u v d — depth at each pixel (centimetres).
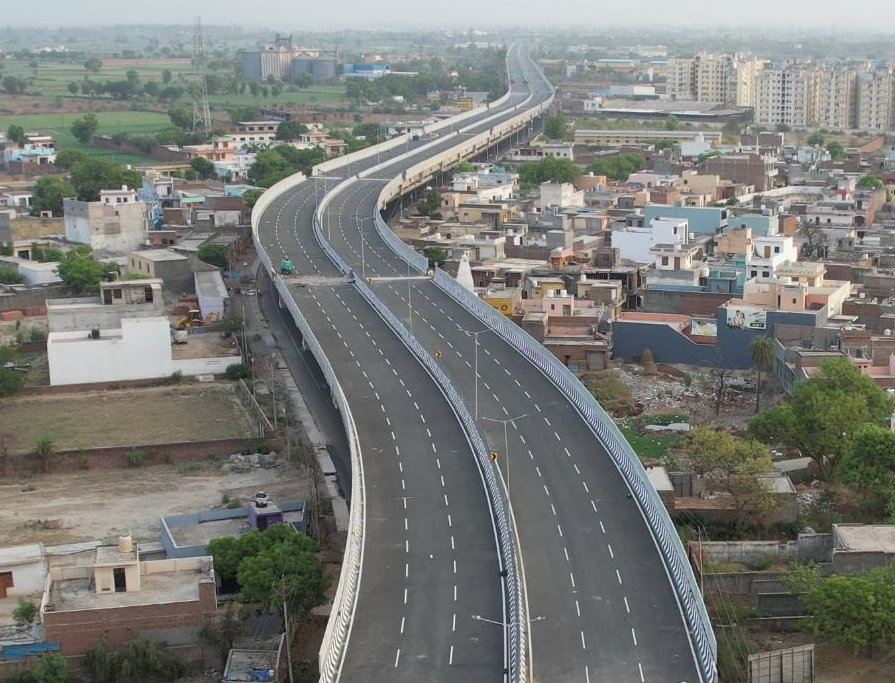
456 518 18150
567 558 16750
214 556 17050
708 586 16350
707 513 18575
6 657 15388
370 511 18488
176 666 15438
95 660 15250
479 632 14900
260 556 16425
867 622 14888
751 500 18488
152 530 19625
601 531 17525
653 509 17725
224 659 15612
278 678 14962
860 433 19262
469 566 16612
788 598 16088
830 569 16588
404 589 16038
